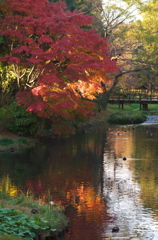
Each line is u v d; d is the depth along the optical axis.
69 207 14.68
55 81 25.09
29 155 25.50
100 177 19.53
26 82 30.45
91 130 41.28
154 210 14.49
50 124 31.95
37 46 25.97
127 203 15.30
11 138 29.78
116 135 36.78
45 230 11.34
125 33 54.09
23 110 30.11
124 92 66.50
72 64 26.56
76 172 20.64
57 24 25.16
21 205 13.26
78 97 29.27
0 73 31.30
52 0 37.47
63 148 28.56
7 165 22.23
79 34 26.98
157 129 42.31
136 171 20.91
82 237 11.65
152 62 57.31
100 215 13.86
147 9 52.81
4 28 27.83
